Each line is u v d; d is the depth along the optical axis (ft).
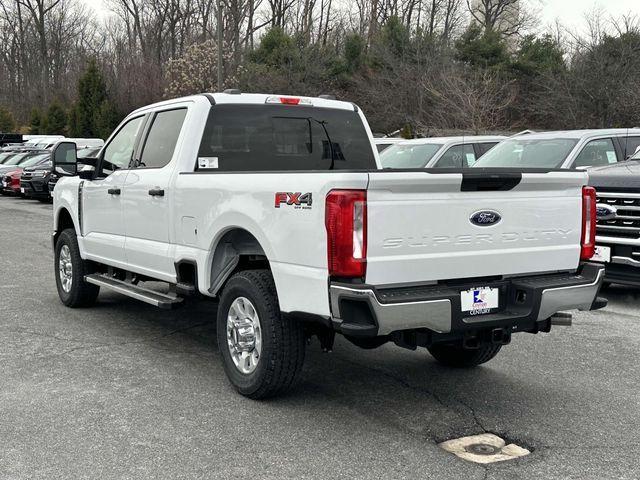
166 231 19.52
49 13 220.23
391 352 20.94
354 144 21.67
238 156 19.80
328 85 121.39
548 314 15.51
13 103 216.13
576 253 16.43
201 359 19.86
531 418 15.79
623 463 13.53
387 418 15.66
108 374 18.40
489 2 157.58
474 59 113.29
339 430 14.93
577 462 13.55
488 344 15.29
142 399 16.57
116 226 22.27
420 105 95.86
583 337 22.52
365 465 13.26
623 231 25.52
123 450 13.79
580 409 16.37
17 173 84.48
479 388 17.76
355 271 13.66
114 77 148.87
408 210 14.05
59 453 13.64
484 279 15.25
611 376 18.75
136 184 20.85
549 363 19.85
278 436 14.55
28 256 38.91
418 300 13.82
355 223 13.62
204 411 15.87
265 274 16.40
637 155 30.42
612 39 90.38
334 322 14.06
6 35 222.89
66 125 169.58
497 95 91.40
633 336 22.66
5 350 20.49
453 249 14.65
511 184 15.05
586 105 88.69
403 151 45.39
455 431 15.02
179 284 19.03
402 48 112.16
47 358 19.75
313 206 14.26
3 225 55.21
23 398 16.53
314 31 168.76
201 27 180.45
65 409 15.87
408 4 160.25
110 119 139.74
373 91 106.63
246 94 20.21
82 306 26.04
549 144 33.86
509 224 15.28
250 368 16.61
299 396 16.96
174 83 133.90
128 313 25.30
